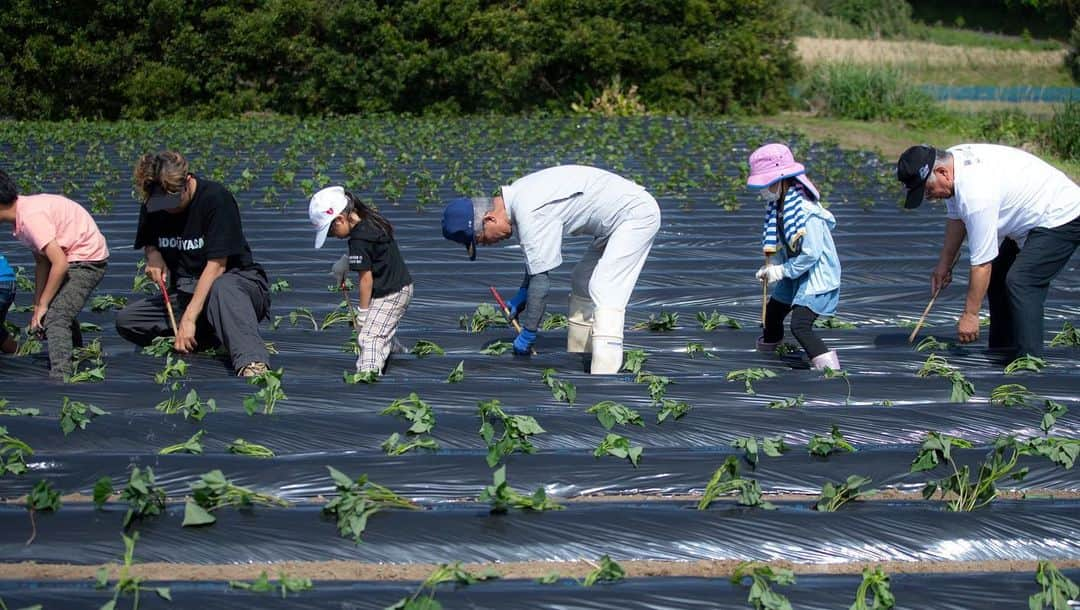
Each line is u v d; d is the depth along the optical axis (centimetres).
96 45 3225
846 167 2014
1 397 756
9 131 2544
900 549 568
